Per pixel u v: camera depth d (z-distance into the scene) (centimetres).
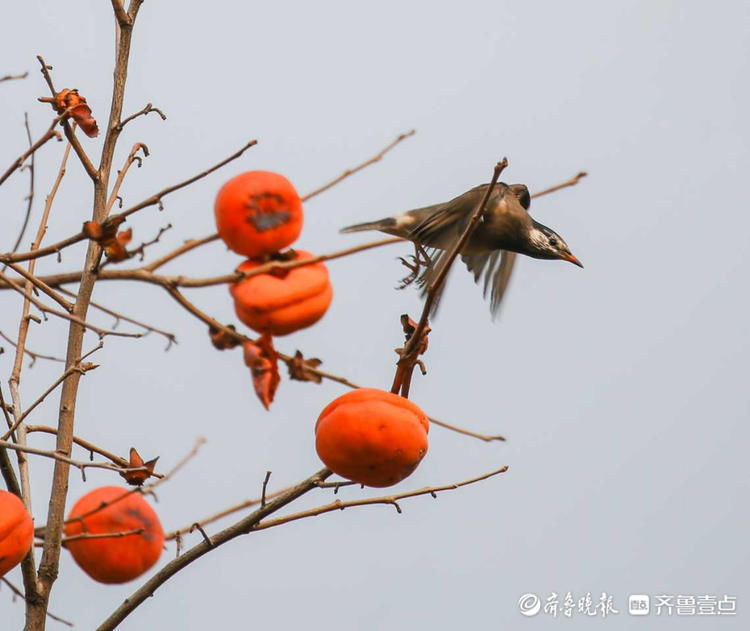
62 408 991
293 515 1030
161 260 832
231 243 844
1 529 861
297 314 817
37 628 944
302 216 860
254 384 792
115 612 992
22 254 831
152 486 954
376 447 910
